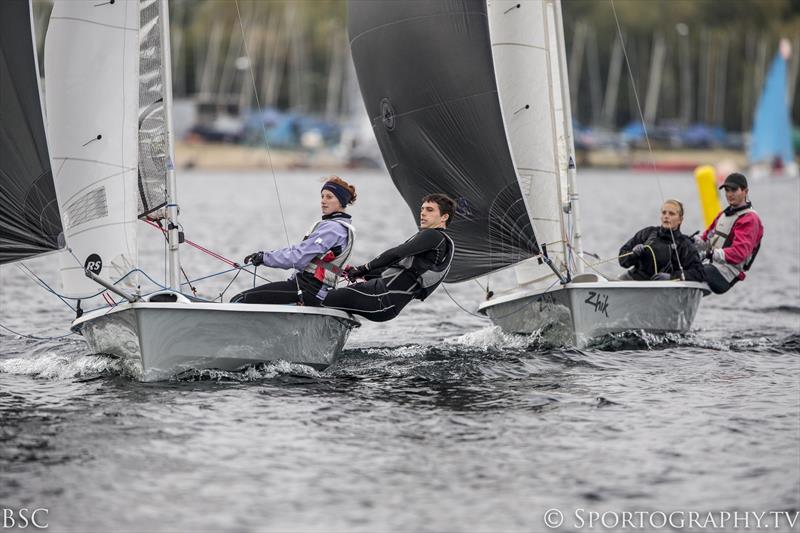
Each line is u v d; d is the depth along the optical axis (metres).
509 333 37.56
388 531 19.48
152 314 28.47
